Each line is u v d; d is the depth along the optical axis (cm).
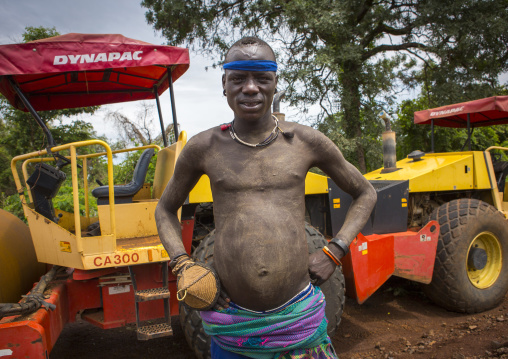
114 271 289
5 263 309
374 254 373
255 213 159
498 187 556
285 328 160
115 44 318
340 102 1357
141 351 370
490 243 463
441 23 1276
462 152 507
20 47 296
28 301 243
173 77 426
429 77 1475
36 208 324
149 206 336
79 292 294
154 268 293
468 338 350
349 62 1376
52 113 949
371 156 1307
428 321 416
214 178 167
